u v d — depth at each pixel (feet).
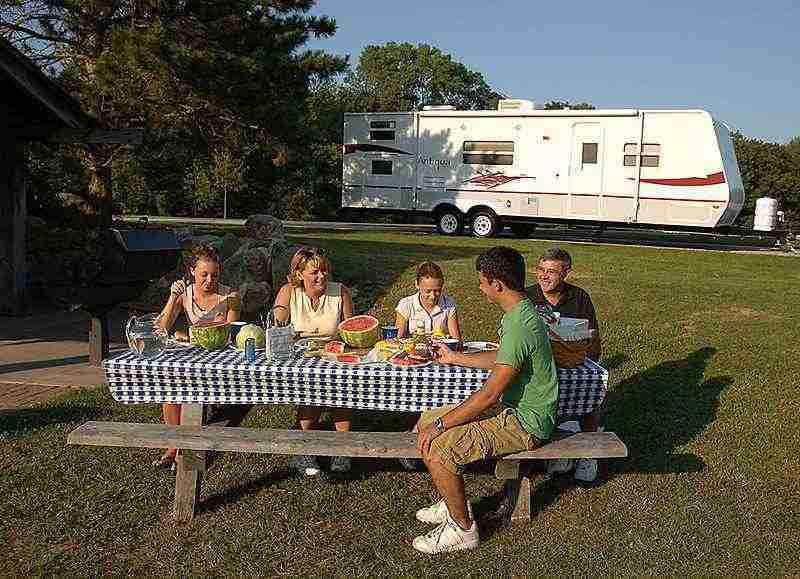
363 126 63.00
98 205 49.26
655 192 53.11
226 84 45.55
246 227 36.14
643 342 24.61
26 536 12.01
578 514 13.28
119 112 46.78
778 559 11.75
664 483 14.64
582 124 54.80
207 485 14.03
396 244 47.24
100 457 15.06
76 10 45.14
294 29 49.49
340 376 12.54
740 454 16.12
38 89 27.68
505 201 58.08
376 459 15.60
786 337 24.75
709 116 50.93
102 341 22.62
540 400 12.01
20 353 24.17
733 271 40.19
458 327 16.80
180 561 11.40
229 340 14.16
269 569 11.25
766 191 115.75
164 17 45.34
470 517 12.10
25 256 32.65
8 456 14.98
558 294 15.80
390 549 11.91
